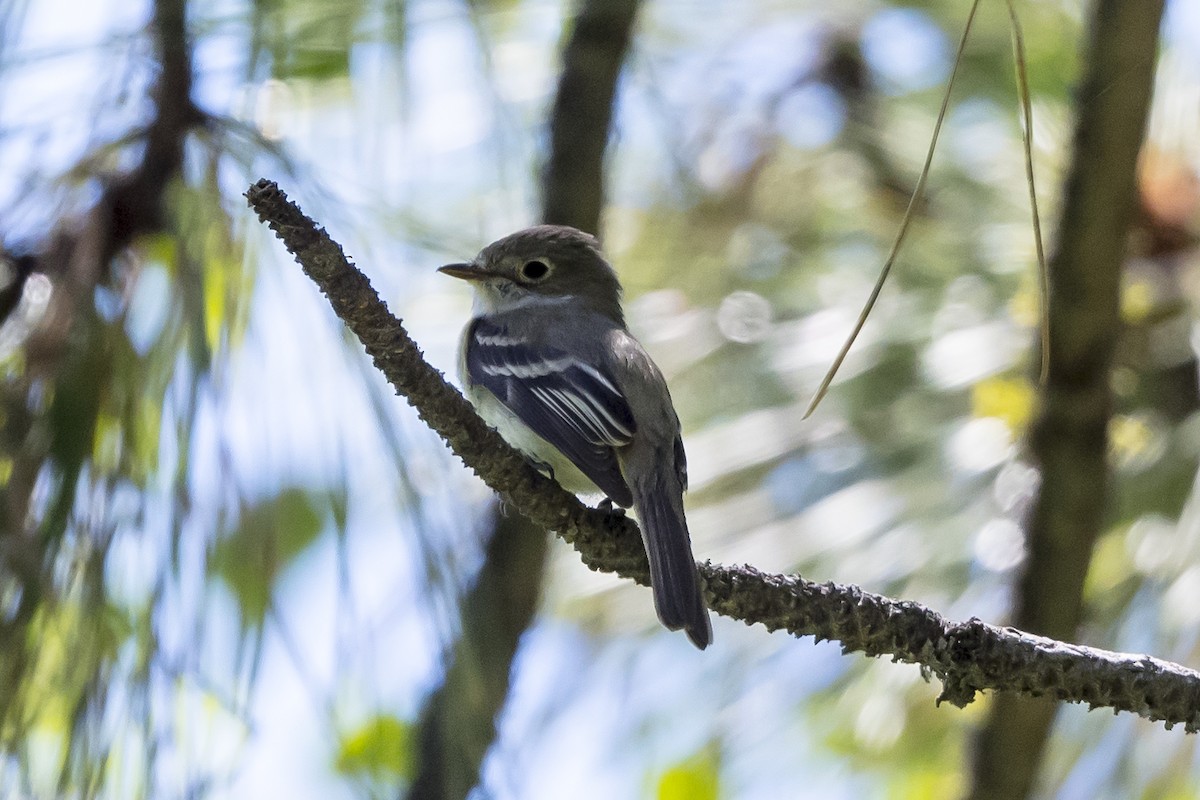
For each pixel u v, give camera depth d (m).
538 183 8.41
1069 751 8.27
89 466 5.51
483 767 6.09
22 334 5.68
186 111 6.16
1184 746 7.67
